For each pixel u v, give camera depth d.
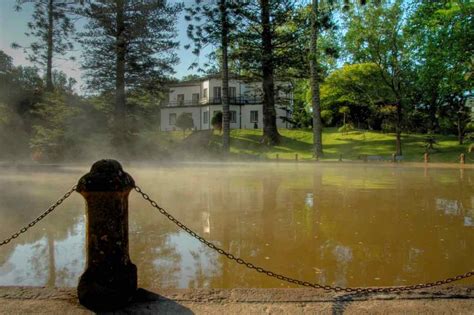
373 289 3.31
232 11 27.23
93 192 3.04
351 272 4.61
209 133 39.50
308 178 14.73
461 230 6.52
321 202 9.31
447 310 2.96
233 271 4.66
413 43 26.62
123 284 3.04
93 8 26.73
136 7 27.17
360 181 13.65
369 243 5.77
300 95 46.12
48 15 30.75
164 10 27.77
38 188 11.72
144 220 7.40
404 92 29.56
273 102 31.88
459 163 21.48
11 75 36.88
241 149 31.64
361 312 2.92
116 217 3.07
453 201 9.35
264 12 29.45
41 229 6.70
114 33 28.16
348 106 43.00
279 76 32.72
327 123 45.25
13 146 28.34
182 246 5.68
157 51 28.64
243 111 47.34
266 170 18.23
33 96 32.88
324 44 28.91
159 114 55.06
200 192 10.98
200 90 49.66
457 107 33.50
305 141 33.31
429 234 6.29
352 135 35.75
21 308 3.00
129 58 28.08
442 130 42.22
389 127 36.72
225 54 27.86
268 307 3.01
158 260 5.08
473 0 22.91
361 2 23.14
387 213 7.96
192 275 4.55
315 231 6.52
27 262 5.02
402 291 3.28
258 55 29.41
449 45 24.34
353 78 30.28
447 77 25.72
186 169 18.86
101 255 3.05
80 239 6.09
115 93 28.73
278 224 7.03
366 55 28.23
